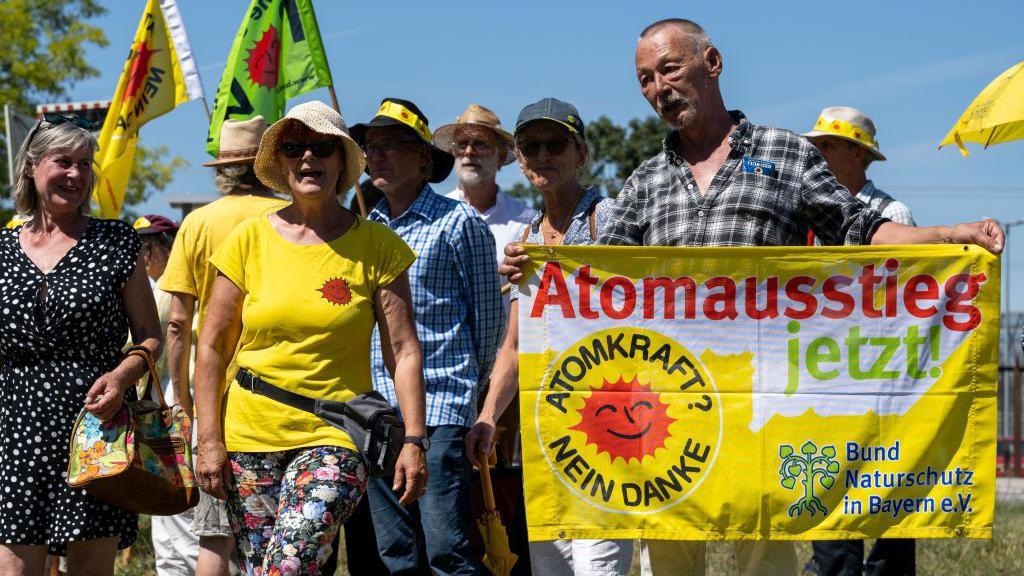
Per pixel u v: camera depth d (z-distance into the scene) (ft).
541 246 16.06
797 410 15.89
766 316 15.92
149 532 30.53
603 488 16.02
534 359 16.10
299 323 14.92
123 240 16.67
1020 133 18.58
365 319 15.20
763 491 15.88
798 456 15.88
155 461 16.07
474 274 19.25
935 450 15.83
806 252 15.83
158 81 28.55
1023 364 59.26
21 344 16.06
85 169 16.52
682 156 16.49
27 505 15.89
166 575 22.00
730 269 15.92
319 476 14.57
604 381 16.07
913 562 21.20
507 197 24.73
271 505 15.10
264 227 15.46
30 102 104.12
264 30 23.91
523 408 16.07
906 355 15.83
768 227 15.98
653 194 16.58
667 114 16.15
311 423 14.89
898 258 15.79
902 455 15.84
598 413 16.06
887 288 15.83
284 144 15.12
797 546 30.12
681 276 15.98
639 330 16.05
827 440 15.88
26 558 16.03
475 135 24.09
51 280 16.20
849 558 21.52
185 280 19.24
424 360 18.63
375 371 19.02
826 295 15.88
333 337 15.01
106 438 15.62
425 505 18.20
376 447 14.83
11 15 102.78
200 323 19.19
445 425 18.38
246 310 15.16
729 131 16.37
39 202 16.65
